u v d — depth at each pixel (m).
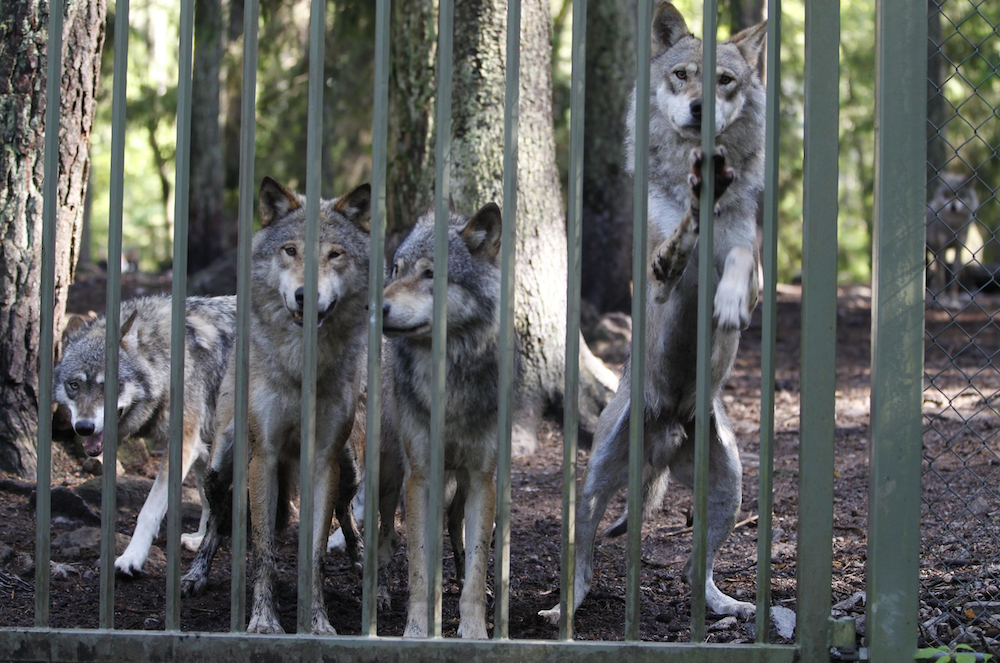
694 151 3.67
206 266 20.66
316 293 3.45
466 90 9.31
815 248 3.36
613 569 5.48
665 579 5.26
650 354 4.96
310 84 3.40
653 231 5.05
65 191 6.65
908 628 3.33
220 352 6.55
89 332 6.34
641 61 3.37
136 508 6.63
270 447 4.45
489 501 4.40
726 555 5.68
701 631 3.40
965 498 6.18
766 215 3.36
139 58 24.89
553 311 9.35
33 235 6.55
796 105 26.11
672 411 4.98
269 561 4.31
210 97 20.41
